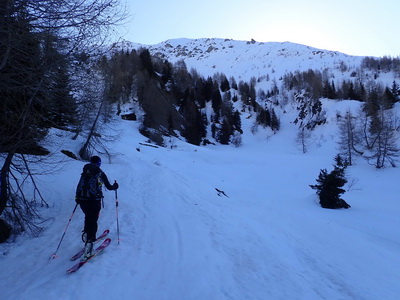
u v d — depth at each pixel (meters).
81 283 4.35
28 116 5.67
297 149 85.88
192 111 89.94
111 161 24.58
